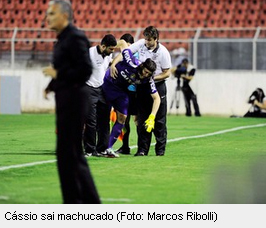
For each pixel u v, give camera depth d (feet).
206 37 265.95
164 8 309.83
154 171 112.88
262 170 90.27
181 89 260.21
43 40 267.59
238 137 173.58
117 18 311.47
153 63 126.82
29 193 91.97
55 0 78.13
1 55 273.33
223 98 260.21
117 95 131.44
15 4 317.22
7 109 262.47
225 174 87.71
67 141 76.89
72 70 76.48
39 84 270.26
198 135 179.42
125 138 138.21
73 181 77.20
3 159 127.75
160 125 133.59
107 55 131.75
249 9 304.30
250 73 258.16
